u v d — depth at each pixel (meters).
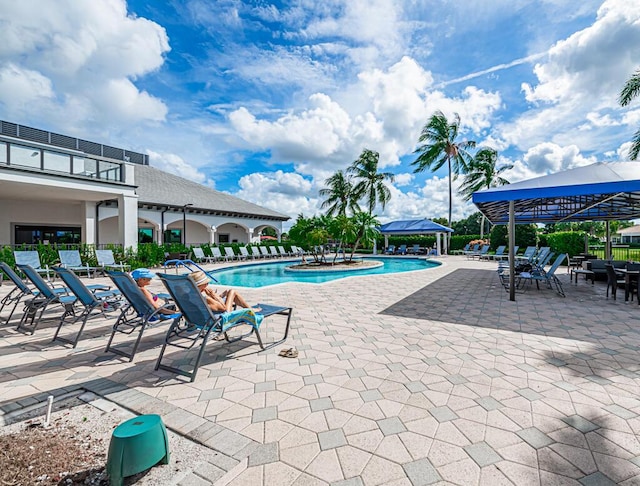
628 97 14.14
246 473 1.99
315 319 5.79
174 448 2.24
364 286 9.75
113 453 1.84
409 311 6.39
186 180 28.88
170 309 4.37
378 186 31.67
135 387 3.15
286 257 25.88
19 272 11.43
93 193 14.66
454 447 2.22
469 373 3.42
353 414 2.64
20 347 4.35
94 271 12.91
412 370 3.52
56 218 18.12
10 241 16.70
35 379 3.34
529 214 14.78
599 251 20.27
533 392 2.98
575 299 7.58
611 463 2.05
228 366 3.67
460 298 7.76
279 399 2.90
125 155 27.36
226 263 20.44
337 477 1.95
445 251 28.17
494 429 2.42
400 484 1.89
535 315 6.00
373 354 4.02
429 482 1.90
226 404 2.82
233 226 29.41
